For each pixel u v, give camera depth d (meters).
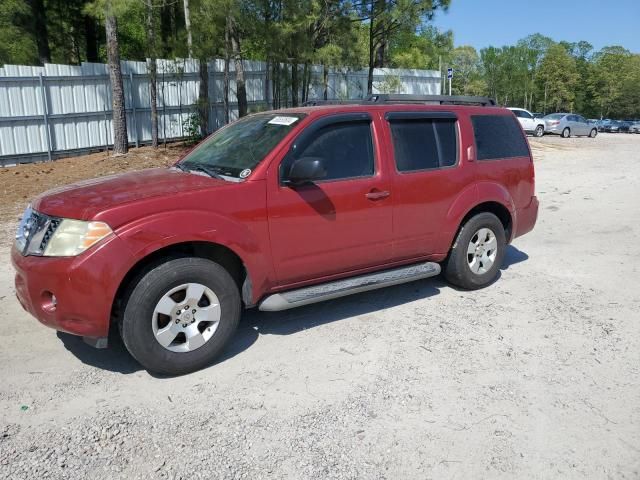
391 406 3.61
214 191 4.04
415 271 5.20
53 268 3.67
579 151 22.92
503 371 4.08
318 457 3.10
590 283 6.07
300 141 4.47
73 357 4.30
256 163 4.32
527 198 6.15
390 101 5.38
